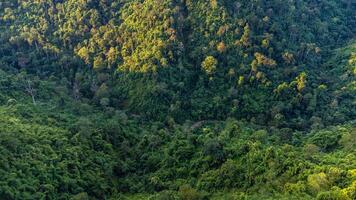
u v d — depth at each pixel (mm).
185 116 131750
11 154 84688
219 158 95562
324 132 112500
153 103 131875
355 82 138000
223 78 136250
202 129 121625
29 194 77688
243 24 141000
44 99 129875
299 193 75625
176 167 100125
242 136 109375
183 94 134750
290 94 133125
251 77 134500
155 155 106500
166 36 138000
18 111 111938
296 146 110062
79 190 88562
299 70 141250
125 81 139000
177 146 106375
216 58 137875
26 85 131750
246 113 131125
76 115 124188
